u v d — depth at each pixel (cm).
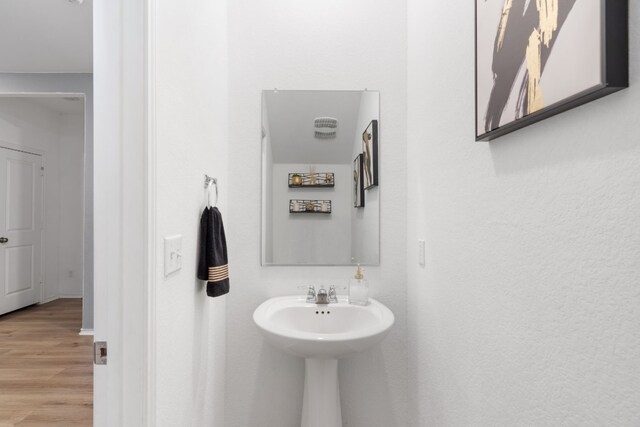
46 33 256
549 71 63
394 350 168
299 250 171
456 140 112
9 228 388
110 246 79
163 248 89
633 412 50
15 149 397
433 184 133
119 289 79
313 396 146
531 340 73
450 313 117
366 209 172
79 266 470
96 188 80
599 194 56
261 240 169
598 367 56
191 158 113
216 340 147
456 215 112
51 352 280
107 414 79
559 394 65
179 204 102
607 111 54
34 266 423
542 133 70
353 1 172
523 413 76
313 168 172
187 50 108
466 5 105
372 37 172
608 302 54
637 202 49
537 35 67
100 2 80
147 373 80
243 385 167
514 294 80
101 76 80
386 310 146
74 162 468
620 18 51
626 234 51
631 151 50
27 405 205
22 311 398
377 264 171
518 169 78
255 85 170
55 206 458
